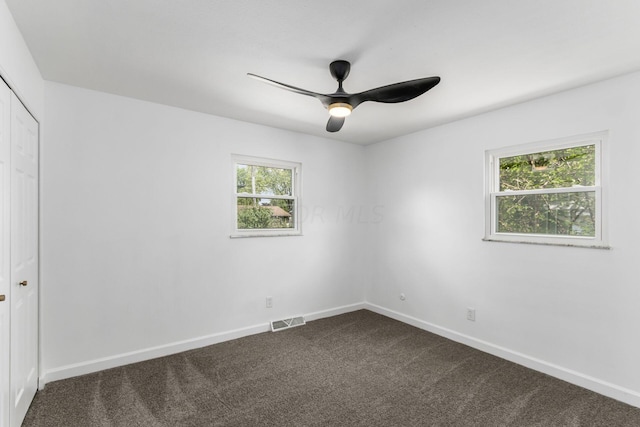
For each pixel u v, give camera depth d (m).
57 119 2.40
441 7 1.50
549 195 2.63
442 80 2.30
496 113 2.92
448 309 3.34
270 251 3.56
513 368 2.65
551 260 2.55
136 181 2.74
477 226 3.08
